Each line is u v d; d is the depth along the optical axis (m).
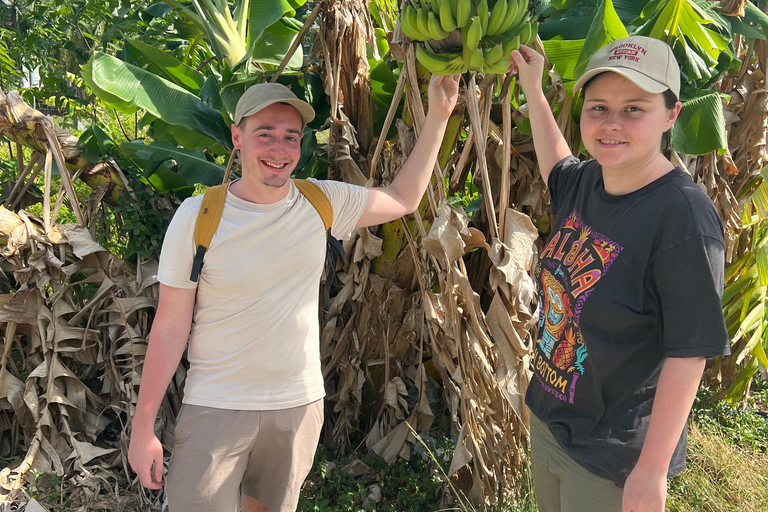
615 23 2.29
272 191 1.80
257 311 1.80
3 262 3.27
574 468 1.56
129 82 2.88
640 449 1.44
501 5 1.72
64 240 3.11
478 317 2.60
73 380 3.14
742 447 3.42
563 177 1.80
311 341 1.93
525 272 2.44
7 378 3.13
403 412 3.38
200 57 4.77
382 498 2.96
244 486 2.08
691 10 2.31
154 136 3.58
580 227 1.56
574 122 2.81
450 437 3.39
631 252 1.39
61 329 3.11
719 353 1.26
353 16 2.79
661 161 1.43
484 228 3.06
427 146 2.15
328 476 3.05
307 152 3.09
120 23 4.43
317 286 1.96
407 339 3.28
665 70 1.36
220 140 3.13
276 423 1.86
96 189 3.42
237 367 1.81
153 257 3.34
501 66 1.90
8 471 2.94
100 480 2.96
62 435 3.12
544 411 1.65
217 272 1.77
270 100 1.71
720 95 2.76
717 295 1.28
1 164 4.21
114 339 3.17
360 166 3.03
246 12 3.56
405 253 2.97
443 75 1.96
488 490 2.73
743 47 3.51
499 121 2.94
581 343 1.50
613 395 1.46
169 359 1.82
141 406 1.81
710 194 3.26
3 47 6.05
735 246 3.95
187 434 1.82
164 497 2.89
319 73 3.11
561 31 2.93
